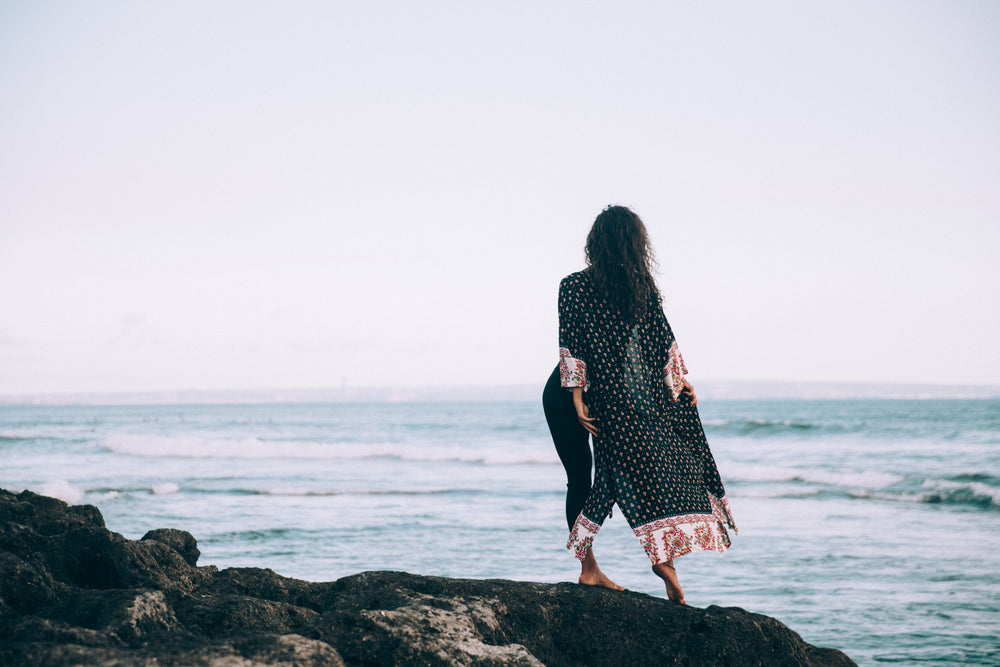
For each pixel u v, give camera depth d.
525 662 2.97
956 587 10.80
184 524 16.53
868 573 11.73
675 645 3.54
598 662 3.52
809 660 3.69
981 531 15.81
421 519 17.31
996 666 7.64
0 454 38.62
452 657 2.89
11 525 4.11
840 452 36.66
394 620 3.02
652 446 3.51
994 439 42.53
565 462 3.75
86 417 126.62
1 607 3.25
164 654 2.42
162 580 4.00
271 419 96.19
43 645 2.36
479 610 3.32
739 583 11.16
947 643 8.36
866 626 9.02
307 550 13.72
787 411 99.69
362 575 4.02
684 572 11.88
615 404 3.51
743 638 3.52
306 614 3.80
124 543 4.08
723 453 37.00
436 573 11.87
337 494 22.39
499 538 14.90
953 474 24.67
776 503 20.70
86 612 3.14
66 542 4.07
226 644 2.55
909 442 41.47
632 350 3.56
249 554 13.34
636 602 3.67
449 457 35.34
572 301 3.57
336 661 2.62
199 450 37.78
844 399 192.12
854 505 20.20
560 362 3.59
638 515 3.48
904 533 15.58
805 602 10.11
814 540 14.66
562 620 3.63
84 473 28.16
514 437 55.16
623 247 3.54
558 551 13.56
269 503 20.17
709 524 3.53
